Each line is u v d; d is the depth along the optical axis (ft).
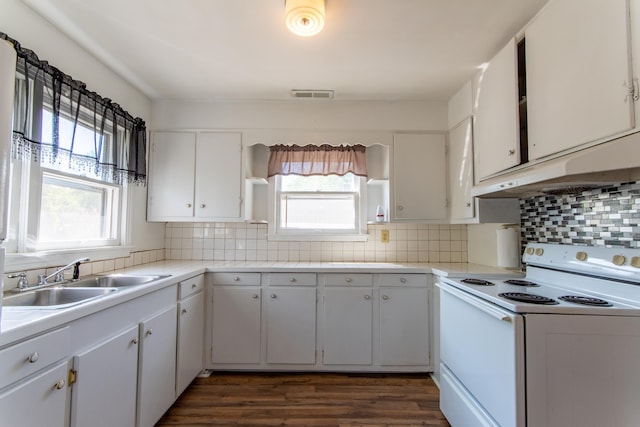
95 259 6.40
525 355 3.74
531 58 5.13
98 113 6.24
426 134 8.47
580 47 4.15
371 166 9.59
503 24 5.37
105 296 4.24
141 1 4.80
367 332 7.49
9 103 3.04
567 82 4.37
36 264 5.10
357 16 5.11
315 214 9.53
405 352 7.46
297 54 6.27
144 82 7.47
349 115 8.52
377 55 6.31
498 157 6.05
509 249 7.09
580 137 4.16
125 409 4.52
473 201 7.22
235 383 7.11
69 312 3.52
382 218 9.04
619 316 3.71
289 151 9.26
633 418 3.64
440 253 9.24
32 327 3.08
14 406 2.90
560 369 3.71
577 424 3.66
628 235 4.48
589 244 5.19
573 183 4.64
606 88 3.78
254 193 9.53
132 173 7.33
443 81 7.41
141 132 7.73
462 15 5.13
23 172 4.95
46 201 5.54
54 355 3.35
